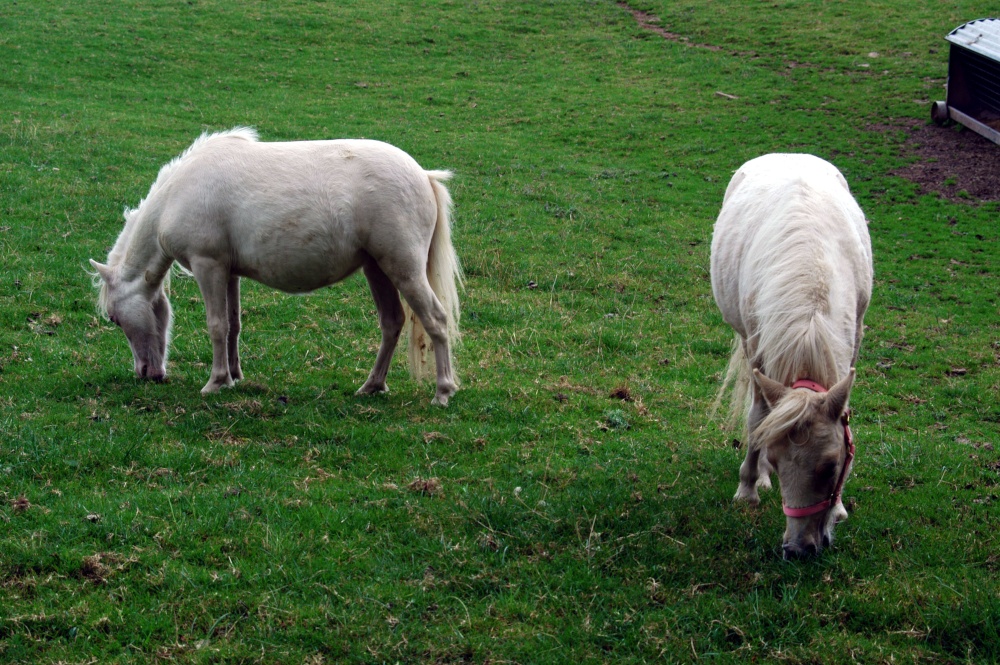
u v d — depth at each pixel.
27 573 4.59
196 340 8.60
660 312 10.59
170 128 17.33
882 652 4.29
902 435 7.30
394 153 6.94
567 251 12.60
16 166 13.58
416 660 4.18
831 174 5.92
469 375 8.10
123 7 27.67
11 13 25.64
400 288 6.98
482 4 31.14
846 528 5.44
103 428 6.27
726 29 28.20
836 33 26.95
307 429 6.55
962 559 5.11
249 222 6.73
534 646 4.30
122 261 7.35
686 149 18.89
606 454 6.55
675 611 4.58
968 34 18.98
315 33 27.00
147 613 4.36
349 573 4.80
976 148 18.23
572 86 23.53
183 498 5.38
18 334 8.22
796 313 4.59
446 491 5.74
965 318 10.94
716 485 6.04
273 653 4.16
